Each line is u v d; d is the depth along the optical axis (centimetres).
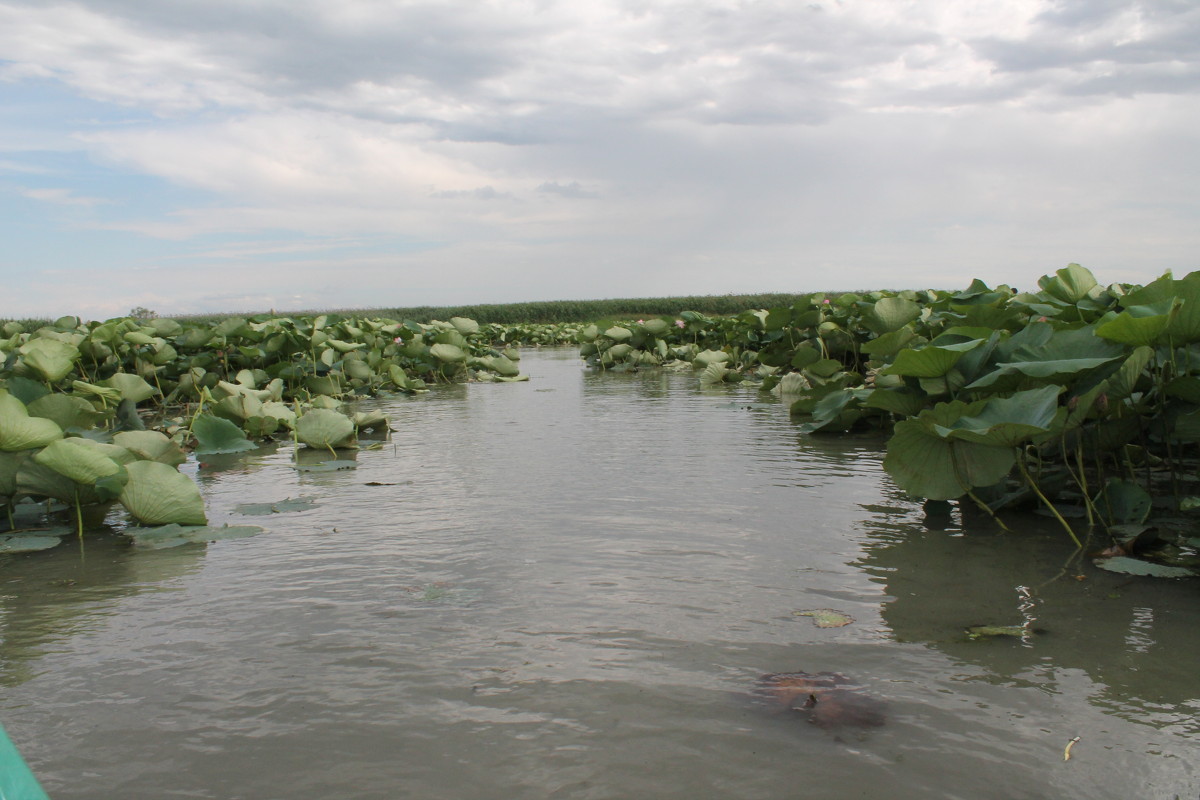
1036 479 353
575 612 243
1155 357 346
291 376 920
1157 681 195
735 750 167
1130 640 218
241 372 839
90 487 355
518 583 269
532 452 524
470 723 179
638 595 256
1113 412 336
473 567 287
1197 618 232
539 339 2562
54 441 327
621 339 1362
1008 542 307
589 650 216
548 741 171
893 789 153
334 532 339
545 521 347
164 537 333
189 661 215
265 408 642
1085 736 171
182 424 691
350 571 286
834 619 234
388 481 444
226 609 252
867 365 855
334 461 510
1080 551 295
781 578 270
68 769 165
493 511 367
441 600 254
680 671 203
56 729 181
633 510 363
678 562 288
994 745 168
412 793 154
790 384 848
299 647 222
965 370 379
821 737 172
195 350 974
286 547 318
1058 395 331
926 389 385
